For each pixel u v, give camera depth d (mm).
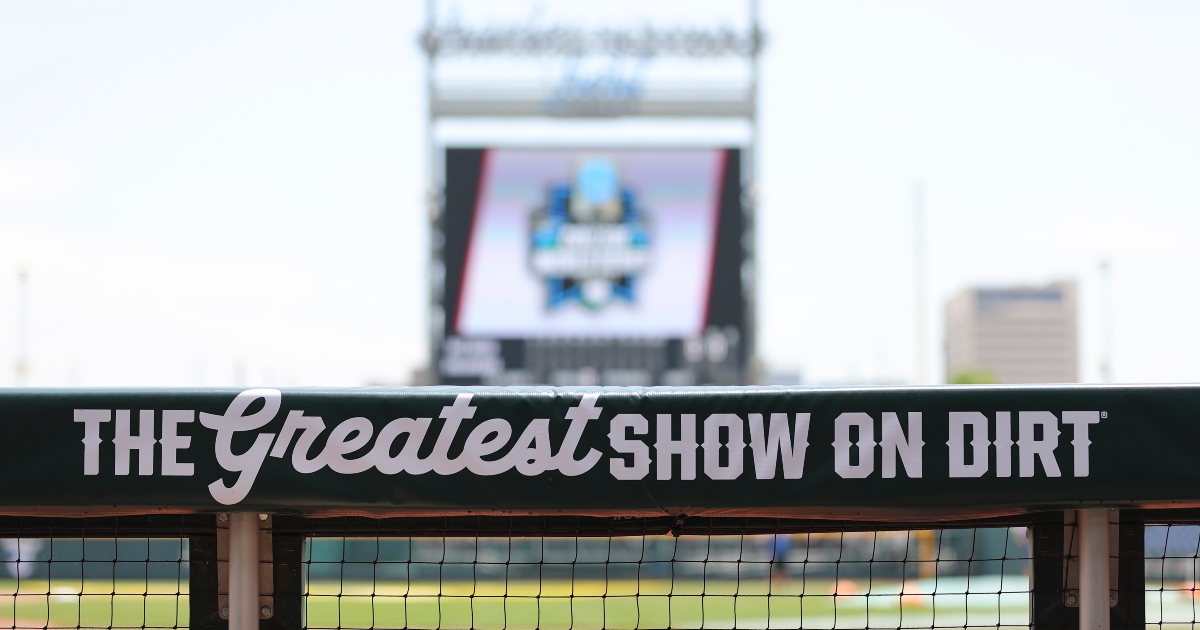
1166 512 5445
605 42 41000
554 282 39312
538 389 5070
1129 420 4934
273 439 4988
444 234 39406
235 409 4996
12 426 4961
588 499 5000
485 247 39406
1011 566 25422
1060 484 4930
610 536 5605
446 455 5000
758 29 40344
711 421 5020
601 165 39594
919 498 4965
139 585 21734
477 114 40969
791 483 4980
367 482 4980
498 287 39312
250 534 5289
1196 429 4902
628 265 39281
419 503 4988
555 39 41031
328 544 27000
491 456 5000
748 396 5023
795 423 5004
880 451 4977
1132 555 5457
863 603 19906
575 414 5027
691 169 39562
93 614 16328
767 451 4996
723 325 39000
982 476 4945
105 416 4977
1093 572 5211
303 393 5023
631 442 5016
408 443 5000
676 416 5023
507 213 39531
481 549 29844
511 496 4992
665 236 39375
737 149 39594
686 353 39000
